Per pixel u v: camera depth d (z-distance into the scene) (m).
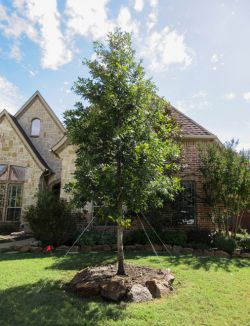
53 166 19.66
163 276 6.87
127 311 5.04
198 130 14.79
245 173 11.92
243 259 9.91
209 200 12.66
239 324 4.68
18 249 11.09
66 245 11.82
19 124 20.75
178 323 4.65
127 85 6.95
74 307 5.20
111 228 13.82
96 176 6.52
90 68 7.31
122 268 6.95
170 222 12.61
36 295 5.77
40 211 11.36
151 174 6.63
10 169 17.78
